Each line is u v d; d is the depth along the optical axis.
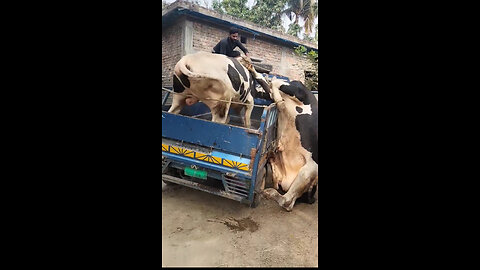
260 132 2.50
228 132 2.57
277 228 2.60
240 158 2.53
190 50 6.38
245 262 2.11
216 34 6.77
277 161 3.30
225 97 2.96
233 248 2.26
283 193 3.22
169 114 2.79
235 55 4.78
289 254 2.23
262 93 3.83
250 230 2.54
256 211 2.88
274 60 8.09
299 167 3.20
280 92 3.14
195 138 2.71
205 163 2.64
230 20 6.75
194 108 3.90
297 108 3.15
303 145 3.08
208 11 6.39
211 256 2.14
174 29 6.56
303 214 2.90
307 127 3.07
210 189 2.71
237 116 4.53
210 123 2.62
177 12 6.14
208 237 2.36
